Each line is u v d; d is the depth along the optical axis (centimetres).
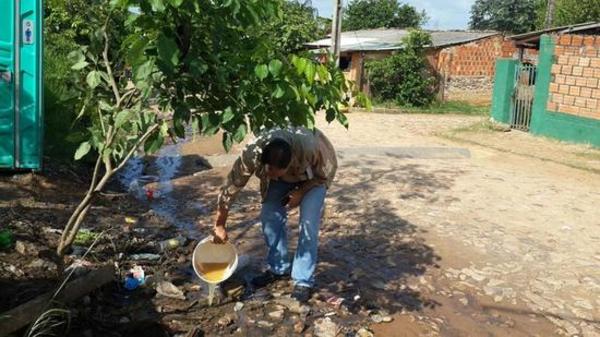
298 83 307
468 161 1145
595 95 1335
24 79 686
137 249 540
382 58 2427
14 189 661
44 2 719
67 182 734
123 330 389
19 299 393
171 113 325
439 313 468
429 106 2359
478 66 2555
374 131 1549
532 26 5266
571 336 445
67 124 851
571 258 609
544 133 1482
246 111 315
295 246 592
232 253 449
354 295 487
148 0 259
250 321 425
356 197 806
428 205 785
